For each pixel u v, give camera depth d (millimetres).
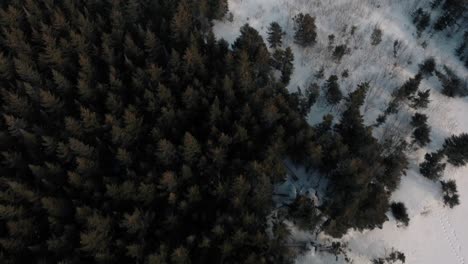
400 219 35625
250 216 27656
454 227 36562
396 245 34844
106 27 42625
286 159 37281
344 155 33625
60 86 36500
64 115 36375
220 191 29406
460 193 38594
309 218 30891
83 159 30281
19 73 36781
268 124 34562
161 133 33562
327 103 42125
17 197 29844
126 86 38344
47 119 35719
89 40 40750
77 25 41656
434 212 37219
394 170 35406
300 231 33656
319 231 33531
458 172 39656
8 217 28781
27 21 42875
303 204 30516
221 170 32500
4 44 40469
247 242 27750
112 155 34188
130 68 37969
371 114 42344
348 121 37031
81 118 35094
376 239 34812
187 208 29594
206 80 38156
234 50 42250
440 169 38031
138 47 40281
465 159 38469
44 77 38781
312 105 41625
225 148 32656
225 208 30172
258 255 27516
